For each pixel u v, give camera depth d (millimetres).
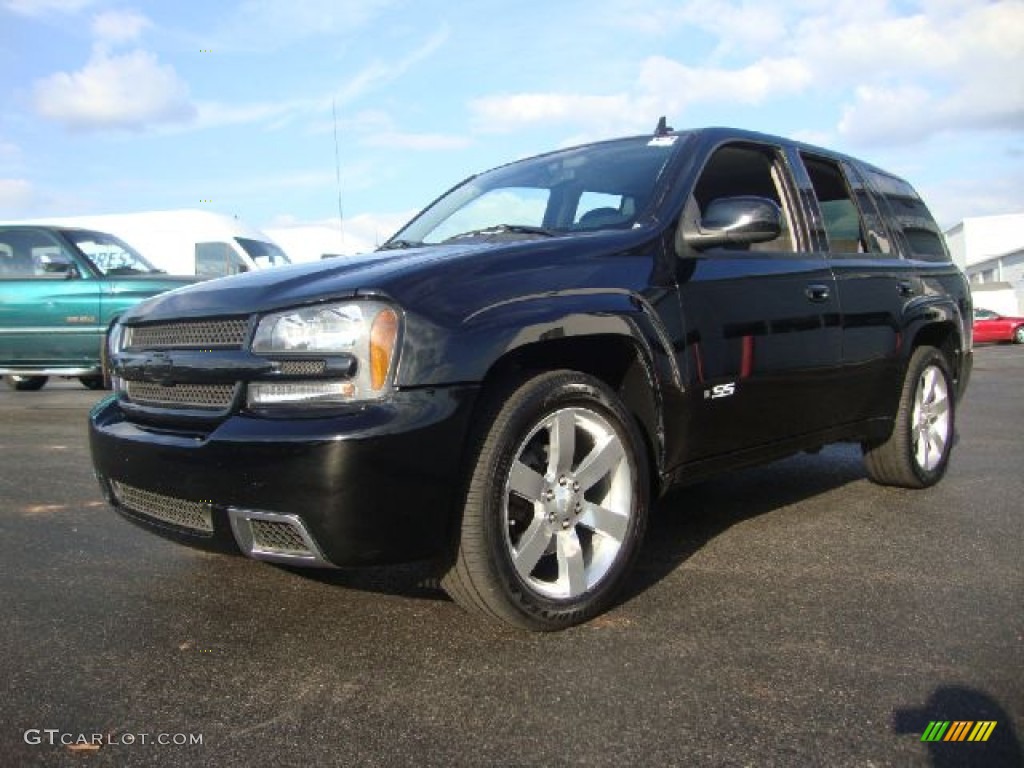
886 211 4664
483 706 2182
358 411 2332
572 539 2721
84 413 7961
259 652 2520
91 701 2221
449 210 3994
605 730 2061
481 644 2562
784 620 2742
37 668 2418
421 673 2371
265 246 15844
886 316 4164
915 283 4504
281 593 3018
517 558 2572
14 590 3061
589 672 2371
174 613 2832
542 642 2576
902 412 4398
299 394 2424
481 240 3197
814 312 3652
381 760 1938
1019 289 47500
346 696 2240
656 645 2553
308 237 17906
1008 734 2041
